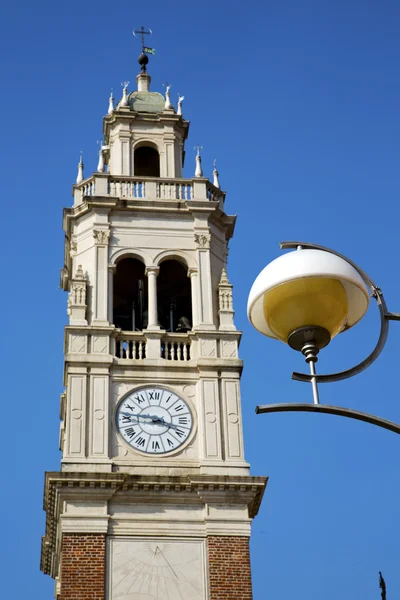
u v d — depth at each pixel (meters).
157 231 49.00
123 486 41.72
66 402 44.69
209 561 40.59
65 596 39.31
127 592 39.69
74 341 45.22
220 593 39.91
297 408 17.05
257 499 42.97
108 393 44.19
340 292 17.88
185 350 45.88
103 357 44.88
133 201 49.41
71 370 44.50
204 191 50.50
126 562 40.31
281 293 17.81
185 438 43.66
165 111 53.91
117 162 52.16
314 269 17.59
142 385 44.66
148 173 55.22
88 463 42.22
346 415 17.05
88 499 41.34
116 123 53.31
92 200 49.00
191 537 41.19
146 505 41.66
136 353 45.78
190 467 42.91
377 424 16.95
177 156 53.00
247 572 40.50
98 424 43.34
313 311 17.86
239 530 41.38
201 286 47.56
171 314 48.25
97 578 39.78
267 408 16.98
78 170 52.34
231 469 42.84
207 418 44.06
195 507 41.84
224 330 46.22
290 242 18.52
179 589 39.97
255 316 18.45
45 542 47.25
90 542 40.44
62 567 39.91
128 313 49.59
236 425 44.06
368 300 18.14
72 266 48.84
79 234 49.12
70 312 47.25
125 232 48.78
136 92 56.03
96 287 47.00
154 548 40.75
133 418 43.88
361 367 17.84
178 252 48.50
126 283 49.97
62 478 41.38
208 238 49.03
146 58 58.38
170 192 50.38
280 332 18.27
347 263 17.94
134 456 42.97
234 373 45.31
